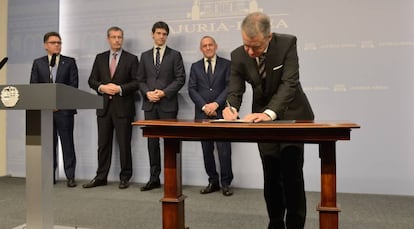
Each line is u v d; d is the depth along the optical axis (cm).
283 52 200
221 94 381
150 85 399
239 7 411
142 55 407
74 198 358
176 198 196
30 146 184
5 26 472
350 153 386
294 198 208
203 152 388
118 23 445
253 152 409
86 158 450
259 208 321
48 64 415
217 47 417
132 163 436
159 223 277
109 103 414
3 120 471
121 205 330
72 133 425
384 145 379
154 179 402
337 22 388
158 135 184
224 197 363
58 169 455
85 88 454
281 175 214
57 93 164
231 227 267
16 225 269
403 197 365
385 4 377
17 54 468
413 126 373
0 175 471
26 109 171
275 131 170
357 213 305
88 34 452
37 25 463
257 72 207
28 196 186
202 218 290
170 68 400
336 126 156
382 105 379
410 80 373
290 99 197
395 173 377
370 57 381
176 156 196
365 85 383
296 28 397
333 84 390
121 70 413
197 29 423
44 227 186
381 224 275
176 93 400
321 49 392
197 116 389
